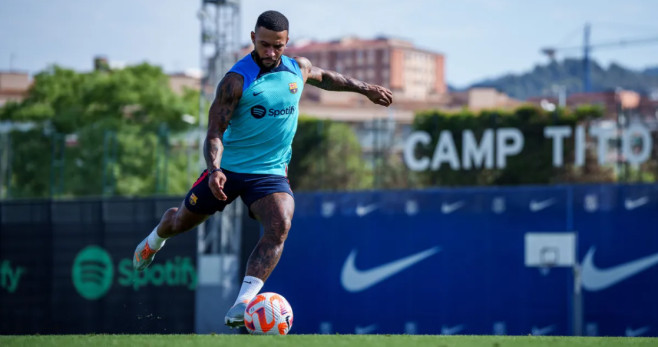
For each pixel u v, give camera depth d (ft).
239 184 60.39
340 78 64.13
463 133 305.32
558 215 211.41
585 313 208.33
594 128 289.74
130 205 222.48
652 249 204.95
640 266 205.67
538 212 212.43
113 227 223.10
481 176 303.48
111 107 516.73
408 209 219.82
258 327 57.98
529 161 299.58
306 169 294.87
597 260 208.33
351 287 222.48
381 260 220.84
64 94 540.93
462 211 216.95
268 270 59.11
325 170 293.43
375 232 221.87
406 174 304.91
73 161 346.33
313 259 225.35
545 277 211.00
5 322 229.66
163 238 65.87
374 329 219.82
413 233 219.41
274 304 58.39
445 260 217.15
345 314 222.07
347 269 222.89
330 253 224.33
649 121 293.43
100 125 448.65
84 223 225.15
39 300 226.99
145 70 546.67
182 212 62.64
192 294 219.00
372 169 298.97
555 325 209.67
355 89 64.75
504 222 214.28
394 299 219.61
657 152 275.59
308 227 226.38
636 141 278.87
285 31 57.93
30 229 229.04
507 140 302.86
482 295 214.28
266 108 58.75
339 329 222.48
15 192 313.53
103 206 224.33
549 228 211.61
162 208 220.43
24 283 229.25
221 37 284.20
